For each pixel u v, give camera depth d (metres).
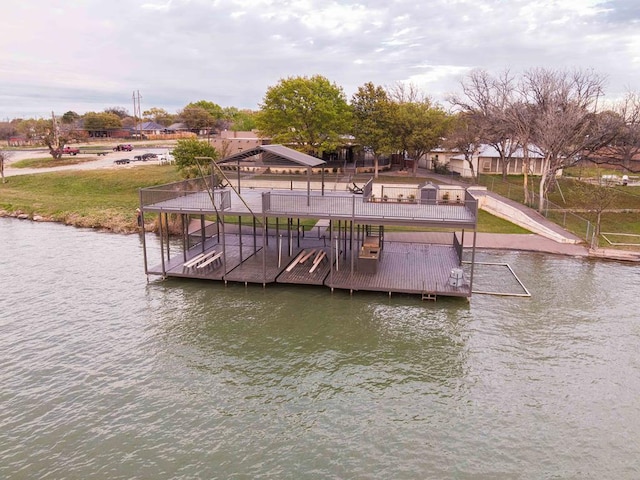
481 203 40.72
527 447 11.91
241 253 25.55
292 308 20.09
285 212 21.80
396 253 26.91
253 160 23.95
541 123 36.84
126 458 11.48
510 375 15.13
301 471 11.07
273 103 47.62
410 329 18.25
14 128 117.75
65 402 13.67
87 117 120.75
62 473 10.99
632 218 35.97
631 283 23.09
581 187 39.22
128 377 14.98
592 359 16.06
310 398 13.93
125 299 21.22
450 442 12.07
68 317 19.39
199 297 21.33
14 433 12.33
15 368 15.45
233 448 11.84
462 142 46.53
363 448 11.84
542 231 31.95
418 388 14.45
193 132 119.38
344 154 55.22
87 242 31.78
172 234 33.19
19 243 31.59
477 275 23.94
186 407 13.49
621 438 12.24
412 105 52.19
